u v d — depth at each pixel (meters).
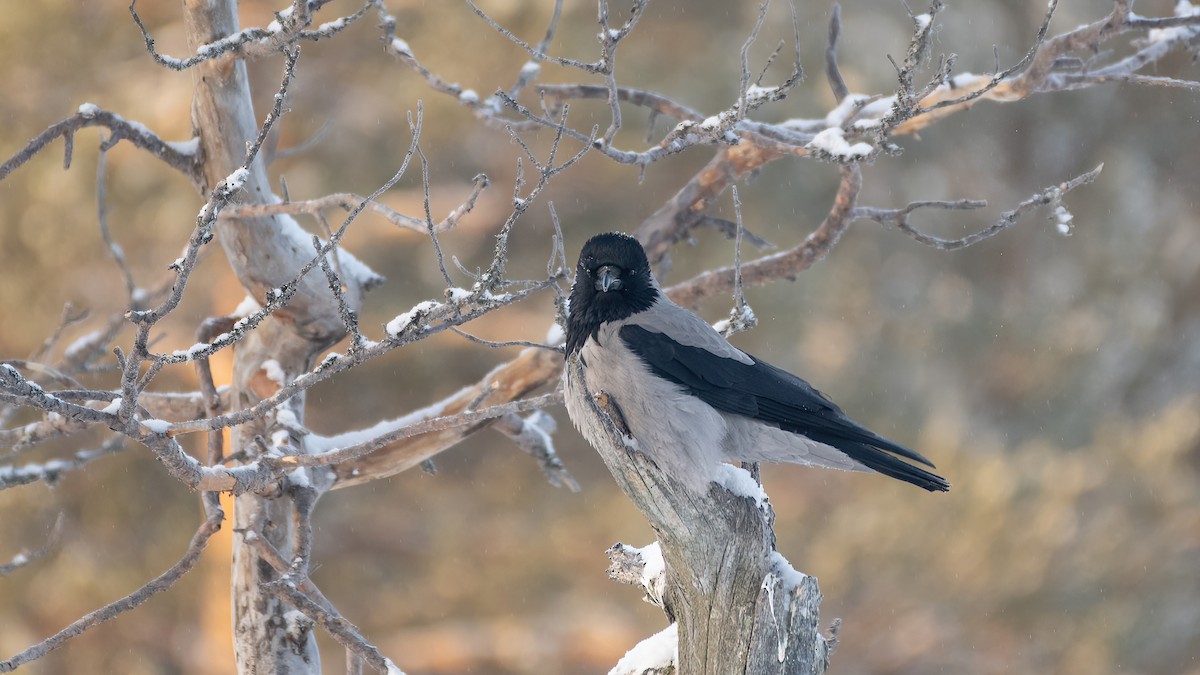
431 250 19.61
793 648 5.25
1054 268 22.83
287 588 6.28
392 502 20.05
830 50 8.43
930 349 21.59
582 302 7.01
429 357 20.31
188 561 6.27
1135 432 17.17
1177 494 15.95
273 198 7.79
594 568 18.36
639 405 6.68
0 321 15.99
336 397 20.48
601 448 5.45
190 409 8.70
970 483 15.52
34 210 15.88
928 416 20.47
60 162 15.89
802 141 7.59
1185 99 23.00
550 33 8.38
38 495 16.28
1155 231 22.98
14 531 16.27
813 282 20.86
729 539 5.32
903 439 19.91
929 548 15.13
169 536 16.75
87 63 16.42
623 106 19.39
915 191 23.08
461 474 20.39
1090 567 15.12
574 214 20.48
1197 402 17.36
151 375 5.25
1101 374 20.97
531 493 20.02
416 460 8.41
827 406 6.93
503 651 17.64
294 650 7.86
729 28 20.75
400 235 19.23
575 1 19.25
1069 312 22.16
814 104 20.00
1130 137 23.50
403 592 18.91
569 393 5.85
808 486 17.31
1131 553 15.37
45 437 8.01
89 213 15.92
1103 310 22.11
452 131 18.58
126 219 16.14
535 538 19.09
